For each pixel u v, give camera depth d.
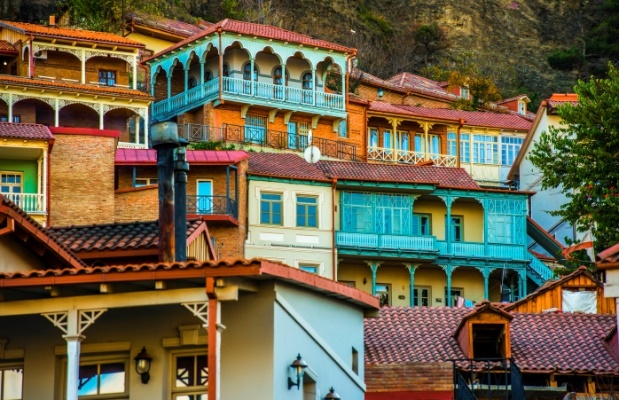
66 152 55.38
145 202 55.47
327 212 65.62
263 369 24.34
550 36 135.75
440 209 69.44
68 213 54.75
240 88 76.25
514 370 32.94
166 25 92.75
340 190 66.50
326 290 27.31
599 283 45.16
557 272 56.66
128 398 24.86
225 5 111.38
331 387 27.20
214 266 22.83
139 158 60.75
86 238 29.89
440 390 34.09
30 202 53.81
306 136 78.31
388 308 39.84
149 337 24.88
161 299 23.44
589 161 58.44
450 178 70.56
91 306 23.78
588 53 135.25
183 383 24.73
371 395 33.97
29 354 25.41
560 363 36.81
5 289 23.67
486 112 95.19
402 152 82.38
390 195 67.56
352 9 126.12
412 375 34.28
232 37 76.38
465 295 69.81
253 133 76.56
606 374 36.25
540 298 44.97
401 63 123.94
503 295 70.88
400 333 38.31
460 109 98.69
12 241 26.81
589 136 59.25
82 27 89.06
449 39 129.38
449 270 68.75
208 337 22.88
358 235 66.19
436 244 67.94
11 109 70.12
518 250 70.25
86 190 55.19
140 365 24.61
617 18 137.00
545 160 59.25
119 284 23.39
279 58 77.75
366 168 68.94
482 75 117.50
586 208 57.28
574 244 59.41
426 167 71.19
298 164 67.06
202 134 75.31
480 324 37.16
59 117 71.94
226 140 75.00
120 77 76.25
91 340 25.08
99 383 25.11
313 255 64.75
